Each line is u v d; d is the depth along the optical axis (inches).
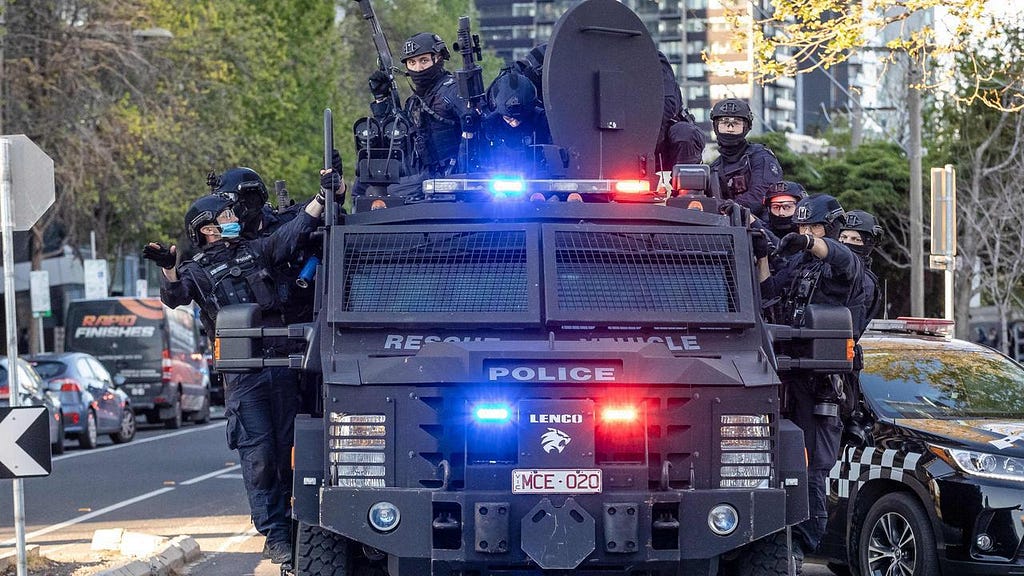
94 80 2603.3
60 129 2524.6
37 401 1793.8
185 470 1641.2
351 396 604.4
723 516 600.4
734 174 903.1
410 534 591.5
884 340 922.1
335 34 4128.9
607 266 655.8
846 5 1242.6
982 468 773.3
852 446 838.5
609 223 670.5
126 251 3678.6
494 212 668.1
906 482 799.7
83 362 2064.5
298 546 638.5
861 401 851.4
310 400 717.9
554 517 584.7
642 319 642.8
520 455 590.9
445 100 797.9
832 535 848.9
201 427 2618.1
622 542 585.9
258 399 717.9
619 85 738.2
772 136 2952.8
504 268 653.9
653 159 749.9
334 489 597.0
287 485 727.1
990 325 3324.3
